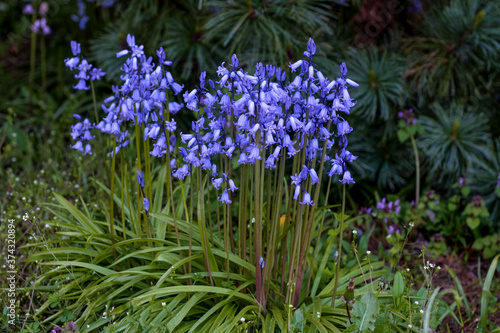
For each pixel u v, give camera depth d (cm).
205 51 466
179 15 480
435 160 440
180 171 266
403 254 396
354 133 453
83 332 282
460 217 434
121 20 526
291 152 249
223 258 299
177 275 285
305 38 435
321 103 252
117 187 399
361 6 485
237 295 274
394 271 373
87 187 433
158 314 274
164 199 407
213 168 271
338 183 452
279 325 270
